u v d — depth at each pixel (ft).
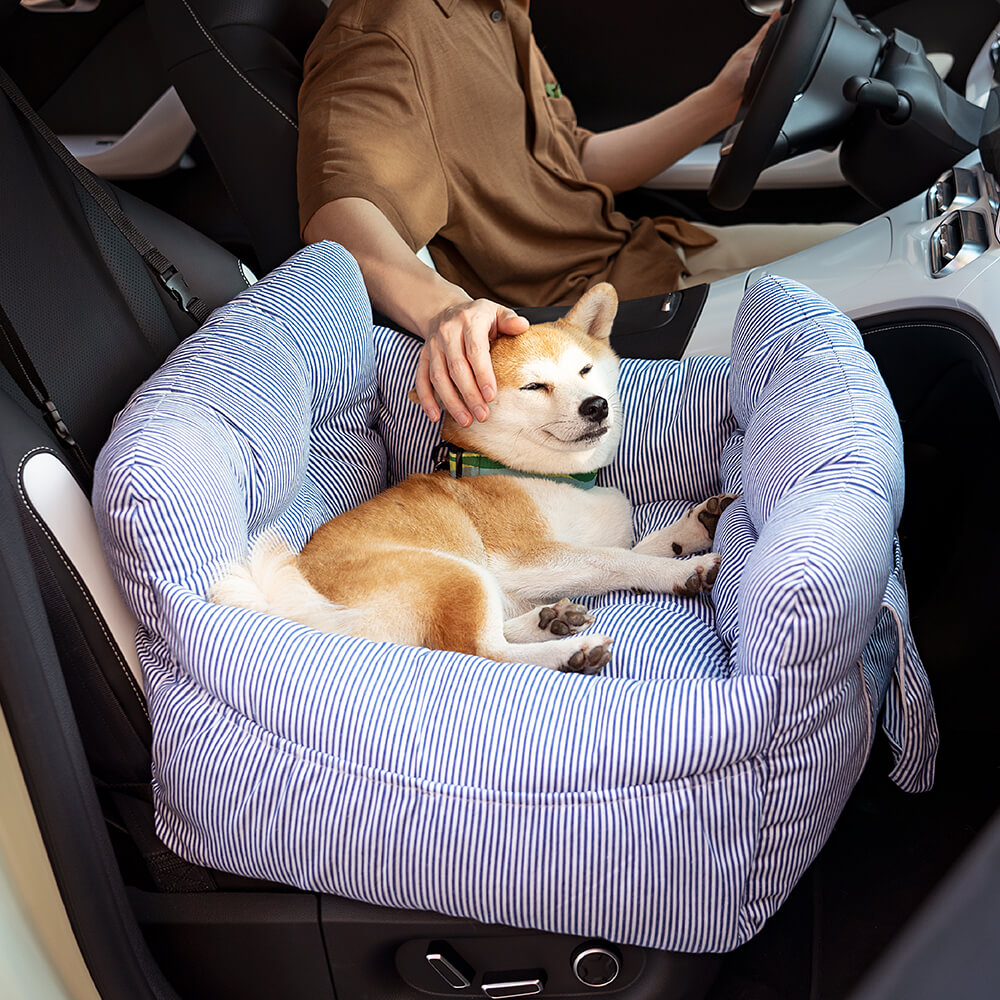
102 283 4.49
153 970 3.47
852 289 5.39
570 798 3.16
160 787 3.62
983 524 5.52
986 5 7.48
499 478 5.10
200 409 3.95
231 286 5.35
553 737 3.16
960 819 4.75
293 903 3.60
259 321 4.59
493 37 6.52
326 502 5.14
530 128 6.89
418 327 5.35
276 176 6.08
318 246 5.19
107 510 3.48
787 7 5.92
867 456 3.73
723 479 5.12
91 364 4.23
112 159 9.00
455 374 4.72
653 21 7.83
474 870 3.25
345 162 5.65
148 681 3.65
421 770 3.22
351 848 3.31
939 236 5.17
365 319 5.25
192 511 3.58
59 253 4.25
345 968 3.68
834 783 3.36
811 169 7.72
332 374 4.98
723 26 7.79
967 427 5.44
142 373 4.55
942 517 5.75
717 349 5.74
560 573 4.81
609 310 5.36
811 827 3.35
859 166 6.37
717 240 7.45
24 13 8.12
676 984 3.51
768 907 3.39
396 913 3.51
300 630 3.47
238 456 4.02
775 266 5.98
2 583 2.93
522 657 4.14
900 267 5.27
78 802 3.09
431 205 5.94
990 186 5.32
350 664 3.36
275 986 3.81
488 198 6.44
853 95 5.83
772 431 4.26
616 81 8.13
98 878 3.16
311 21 6.63
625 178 7.78
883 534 3.51
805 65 5.41
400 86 5.87
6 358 3.82
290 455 4.39
